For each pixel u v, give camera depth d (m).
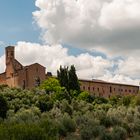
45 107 85.06
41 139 30.05
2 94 81.25
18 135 29.33
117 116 61.31
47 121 44.38
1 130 29.67
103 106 96.50
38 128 30.77
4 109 72.31
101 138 43.78
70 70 133.62
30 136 29.64
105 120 56.06
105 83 182.00
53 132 40.03
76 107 86.06
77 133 48.31
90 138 43.81
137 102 97.19
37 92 99.38
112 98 142.50
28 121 51.28
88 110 86.38
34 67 150.75
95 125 50.38
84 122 53.91
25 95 88.75
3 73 159.00
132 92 190.62
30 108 76.12
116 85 185.50
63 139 45.25
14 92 89.44
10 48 156.00
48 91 118.56
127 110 72.94
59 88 118.88
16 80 151.12
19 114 61.75
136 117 62.16
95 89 177.88
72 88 131.38
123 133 46.09
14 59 155.62
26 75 149.38
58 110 72.56
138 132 49.59
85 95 125.38
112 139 44.22
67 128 48.78
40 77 151.25
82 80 174.25
